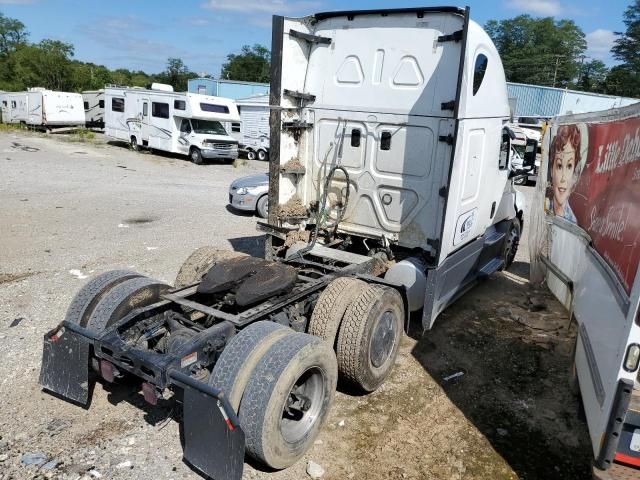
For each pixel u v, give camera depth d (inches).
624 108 152.8
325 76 223.9
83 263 287.4
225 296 165.9
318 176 235.0
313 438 139.9
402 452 144.3
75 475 126.8
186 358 130.1
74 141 1059.3
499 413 166.9
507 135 257.9
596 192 174.9
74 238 340.8
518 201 324.2
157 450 137.9
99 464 131.3
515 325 239.0
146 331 156.4
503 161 260.4
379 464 138.6
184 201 501.0
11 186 520.1
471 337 223.6
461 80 177.9
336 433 151.0
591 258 163.8
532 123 1032.2
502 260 302.0
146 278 170.2
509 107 256.7
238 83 1633.9
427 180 206.5
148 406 158.4
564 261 217.9
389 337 175.8
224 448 113.7
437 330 228.5
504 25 3508.9
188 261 201.8
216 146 837.8
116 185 572.7
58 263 285.6
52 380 147.3
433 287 189.5
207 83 1654.8
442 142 199.6
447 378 186.7
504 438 153.5
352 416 160.2
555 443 152.3
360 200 226.1
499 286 295.4
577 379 163.5
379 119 212.8
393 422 158.2
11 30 3629.4
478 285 294.8
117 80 3157.0
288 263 211.0
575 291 191.6
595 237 164.2
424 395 174.9
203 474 129.3
